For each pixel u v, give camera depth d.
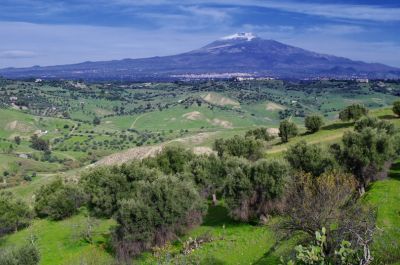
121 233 48.31
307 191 40.00
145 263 45.69
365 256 14.46
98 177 72.81
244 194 50.81
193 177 62.38
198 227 53.12
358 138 53.09
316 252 12.53
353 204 32.06
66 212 68.06
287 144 94.12
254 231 48.19
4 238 62.94
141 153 134.75
